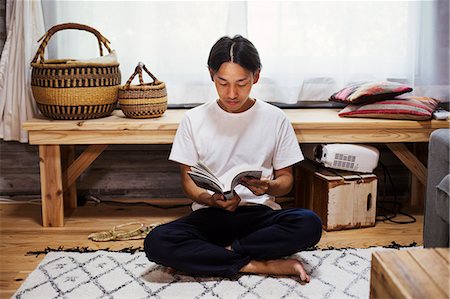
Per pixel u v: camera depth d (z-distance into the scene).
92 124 2.56
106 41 2.71
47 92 2.56
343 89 2.83
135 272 2.13
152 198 3.10
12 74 2.83
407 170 3.12
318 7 2.84
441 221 2.07
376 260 1.40
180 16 2.82
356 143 2.72
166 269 2.15
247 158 2.25
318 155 2.70
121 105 2.66
